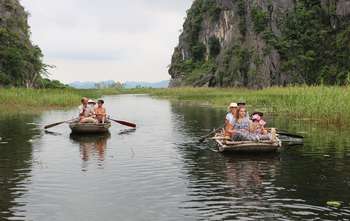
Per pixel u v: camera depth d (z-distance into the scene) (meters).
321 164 11.12
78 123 17.02
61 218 7.34
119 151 13.33
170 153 12.95
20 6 60.25
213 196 8.43
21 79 53.97
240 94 43.12
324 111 20.23
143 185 9.25
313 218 7.19
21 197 8.45
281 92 37.12
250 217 7.26
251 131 13.16
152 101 47.38
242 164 11.25
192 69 105.06
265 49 68.12
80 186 9.19
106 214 7.51
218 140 13.91
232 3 88.81
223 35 94.56
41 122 21.92
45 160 11.89
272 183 9.34
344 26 63.53
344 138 15.32
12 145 14.47
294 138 15.23
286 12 70.50
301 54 66.31
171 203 8.03
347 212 7.45
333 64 62.56
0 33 53.53
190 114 27.50
